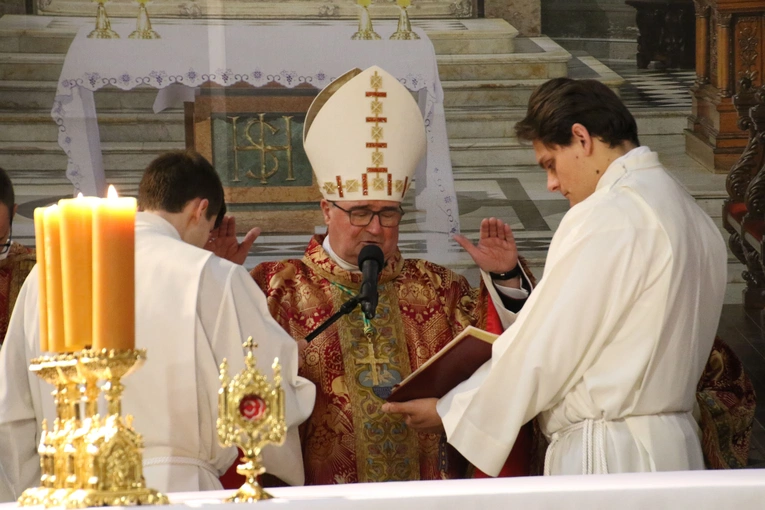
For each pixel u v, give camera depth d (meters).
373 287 5.61
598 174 5.07
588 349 4.75
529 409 4.84
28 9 18.72
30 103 18.39
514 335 4.83
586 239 4.76
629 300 4.69
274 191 13.09
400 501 3.05
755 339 11.72
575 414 4.85
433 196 12.51
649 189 4.85
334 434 5.99
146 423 4.78
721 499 3.10
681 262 4.71
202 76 11.62
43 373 3.23
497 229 6.23
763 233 12.00
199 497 3.29
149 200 5.31
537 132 5.12
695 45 19.89
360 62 11.77
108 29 11.63
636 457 4.71
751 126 13.03
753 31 17.02
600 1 20.64
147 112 18.38
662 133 18.92
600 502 3.09
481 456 4.92
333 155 6.11
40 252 3.24
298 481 5.34
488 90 18.95
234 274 5.01
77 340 3.11
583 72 20.31
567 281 4.75
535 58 19.22
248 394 3.20
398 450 6.00
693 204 5.03
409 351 6.18
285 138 12.99
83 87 11.53
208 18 17.30
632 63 20.84
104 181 11.88
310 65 11.74
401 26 11.99
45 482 3.29
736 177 13.11
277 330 5.09
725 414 5.75
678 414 4.89
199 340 4.80
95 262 3.07
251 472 3.17
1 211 6.57
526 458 5.60
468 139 18.66
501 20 20.03
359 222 6.13
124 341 3.09
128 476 3.15
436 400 5.44
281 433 3.20
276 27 11.82
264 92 12.84
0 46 18.47
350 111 6.11
